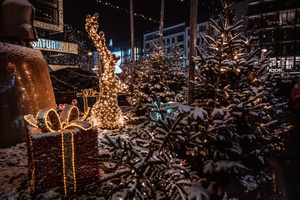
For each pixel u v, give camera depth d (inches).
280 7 1724.9
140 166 111.6
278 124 205.0
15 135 277.7
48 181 153.3
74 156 158.4
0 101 268.7
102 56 340.8
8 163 209.6
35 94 309.4
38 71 327.6
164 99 353.1
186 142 143.8
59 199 149.1
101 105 338.3
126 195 107.8
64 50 1283.2
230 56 177.2
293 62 1699.1
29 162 170.2
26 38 332.5
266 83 185.6
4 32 313.7
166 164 115.8
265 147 178.2
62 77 561.3
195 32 178.2
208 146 160.1
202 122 151.1
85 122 165.0
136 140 134.8
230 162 151.4
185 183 115.6
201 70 179.0
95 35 333.1
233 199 124.3
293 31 1707.7
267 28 1780.3
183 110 136.8
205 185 156.8
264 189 135.2
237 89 176.2
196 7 177.0
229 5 168.7
